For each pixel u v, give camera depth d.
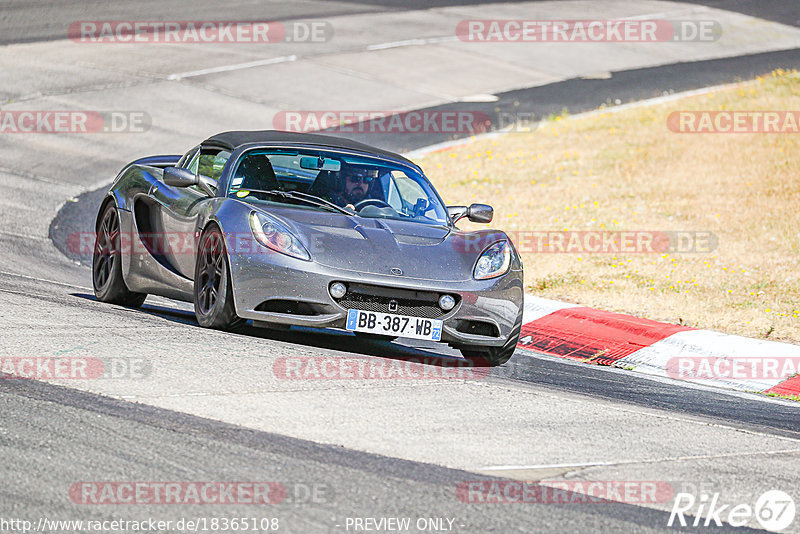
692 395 20.70
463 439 14.35
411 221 21.69
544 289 30.81
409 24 83.12
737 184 44.34
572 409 17.09
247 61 67.12
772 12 97.50
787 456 15.41
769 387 22.80
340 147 23.08
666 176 46.22
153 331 19.27
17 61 61.78
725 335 25.94
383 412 15.31
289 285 18.84
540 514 11.52
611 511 11.88
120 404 14.27
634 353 25.05
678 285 31.11
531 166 48.50
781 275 32.12
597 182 45.56
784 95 61.25
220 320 19.78
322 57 69.88
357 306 19.08
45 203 37.94
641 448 14.93
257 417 14.25
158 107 55.28
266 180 21.58
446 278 19.75
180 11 81.50
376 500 11.43
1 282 24.28
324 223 20.20
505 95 64.56
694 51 80.38
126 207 23.64
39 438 12.55
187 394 15.06
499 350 20.70
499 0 96.62
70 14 77.44
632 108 61.06
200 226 20.67
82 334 18.42
